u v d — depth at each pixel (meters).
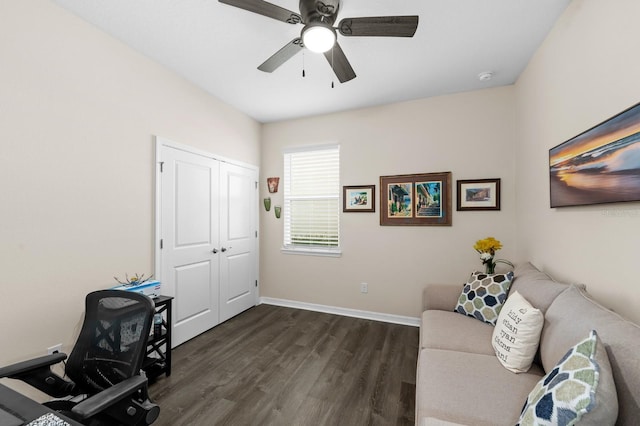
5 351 1.51
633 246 1.20
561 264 1.82
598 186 1.39
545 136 2.04
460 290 2.36
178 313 2.61
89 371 1.20
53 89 1.72
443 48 2.17
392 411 1.71
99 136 1.97
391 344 2.61
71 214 1.81
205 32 2.01
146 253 2.32
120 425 1.06
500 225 2.79
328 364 2.25
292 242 3.77
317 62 2.39
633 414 0.78
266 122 3.86
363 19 1.45
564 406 0.76
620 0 1.25
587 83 1.51
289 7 1.75
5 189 1.52
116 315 1.22
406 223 3.14
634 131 1.15
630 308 1.22
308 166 3.69
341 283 3.45
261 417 1.66
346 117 3.44
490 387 1.24
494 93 2.82
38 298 1.65
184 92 2.68
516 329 1.42
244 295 3.55
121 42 2.12
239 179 3.46
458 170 2.95
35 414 0.80
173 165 2.56
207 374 2.11
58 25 1.74
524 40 2.06
